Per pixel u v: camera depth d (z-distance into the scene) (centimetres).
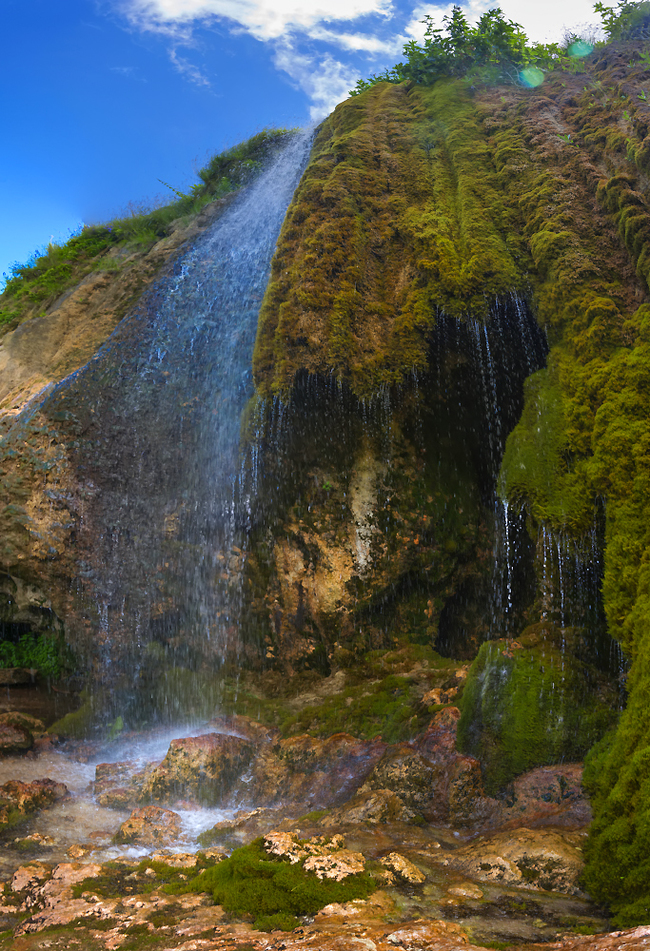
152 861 429
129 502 876
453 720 552
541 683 518
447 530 783
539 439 604
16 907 382
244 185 1165
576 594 580
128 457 887
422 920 311
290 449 783
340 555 783
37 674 934
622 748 408
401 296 739
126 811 585
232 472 835
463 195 764
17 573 896
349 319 720
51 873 417
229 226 1052
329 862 374
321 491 789
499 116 848
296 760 598
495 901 352
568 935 314
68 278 1257
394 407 752
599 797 414
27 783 607
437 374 742
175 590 848
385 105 940
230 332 923
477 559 802
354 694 698
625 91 738
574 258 645
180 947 297
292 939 294
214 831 506
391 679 695
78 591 884
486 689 529
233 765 601
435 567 782
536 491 589
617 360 567
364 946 270
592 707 511
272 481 804
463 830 470
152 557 859
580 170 713
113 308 1055
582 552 562
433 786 504
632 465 514
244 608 819
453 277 698
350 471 783
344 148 841
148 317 966
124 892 387
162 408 898
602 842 367
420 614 787
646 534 484
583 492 559
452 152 827
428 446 781
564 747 495
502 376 721
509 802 481
